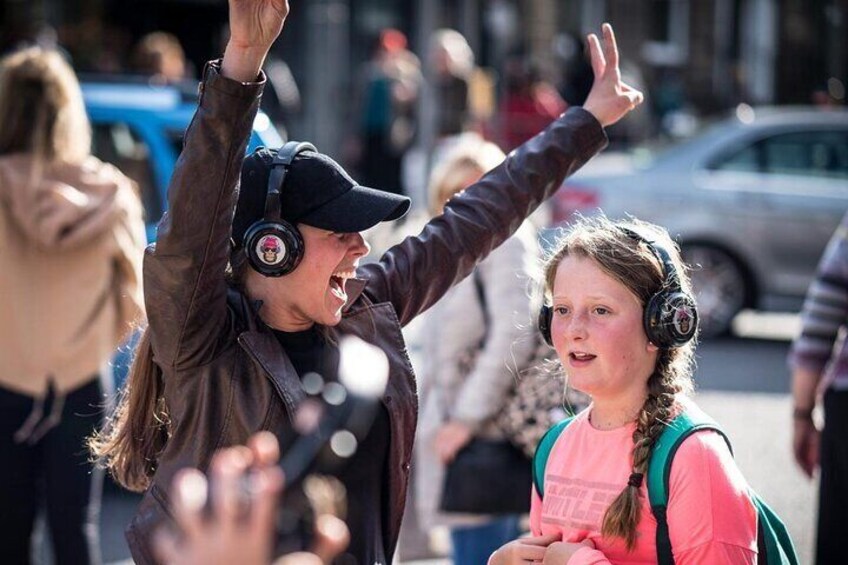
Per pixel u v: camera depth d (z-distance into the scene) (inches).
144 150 376.8
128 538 140.9
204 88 134.8
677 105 1413.6
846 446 241.9
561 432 156.6
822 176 622.8
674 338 147.9
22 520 247.8
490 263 241.8
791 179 622.2
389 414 145.3
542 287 165.8
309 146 148.9
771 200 616.1
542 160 173.9
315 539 103.4
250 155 147.5
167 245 136.6
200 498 84.9
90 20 954.1
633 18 1478.8
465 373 247.6
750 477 393.4
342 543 100.7
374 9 1184.8
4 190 247.1
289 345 147.1
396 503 146.0
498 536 253.8
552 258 155.5
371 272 160.9
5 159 250.7
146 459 151.4
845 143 624.1
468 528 253.8
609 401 150.0
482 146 264.8
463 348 245.9
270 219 142.1
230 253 147.2
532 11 1369.3
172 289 137.4
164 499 139.9
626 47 1476.4
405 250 164.9
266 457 90.8
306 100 1103.6
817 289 260.8
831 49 1611.7
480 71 1138.7
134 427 150.8
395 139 876.0
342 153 963.3
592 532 146.9
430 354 253.4
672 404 145.9
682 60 1523.1
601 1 1446.9
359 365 102.0
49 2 928.9
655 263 149.4
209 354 141.0
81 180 255.3
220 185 135.6
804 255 616.7
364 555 139.5
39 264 249.3
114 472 155.3
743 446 428.8
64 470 247.8
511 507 240.2
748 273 618.2
